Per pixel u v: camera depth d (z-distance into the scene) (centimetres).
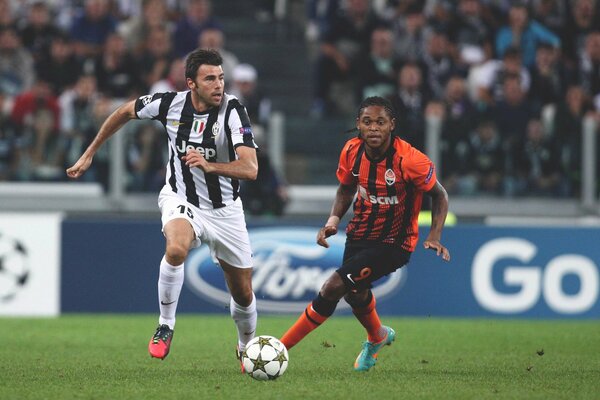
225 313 4131
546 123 4788
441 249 2311
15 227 4109
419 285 4197
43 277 4109
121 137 4528
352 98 5494
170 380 2267
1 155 4531
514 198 4750
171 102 2344
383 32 5319
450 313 4200
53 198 4534
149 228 4150
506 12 5712
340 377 2344
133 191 4541
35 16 5253
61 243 4122
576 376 2405
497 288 4219
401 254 2373
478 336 3509
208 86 2261
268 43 6006
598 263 4262
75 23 5438
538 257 4234
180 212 2316
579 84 5528
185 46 5356
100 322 3844
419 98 5219
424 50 5438
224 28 6081
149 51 5231
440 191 2350
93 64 5169
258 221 4134
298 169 5053
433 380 2306
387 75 5322
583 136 4788
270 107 5756
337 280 2348
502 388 2173
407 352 3009
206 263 4131
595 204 4788
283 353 2266
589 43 5553
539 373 2467
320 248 4150
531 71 5366
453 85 5134
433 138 4694
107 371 2453
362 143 2377
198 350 2992
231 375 2367
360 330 3622
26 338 3303
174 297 2286
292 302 4138
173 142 2350
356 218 2400
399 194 2344
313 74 5916
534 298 4231
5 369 2492
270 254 4134
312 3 6078
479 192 4728
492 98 5150
